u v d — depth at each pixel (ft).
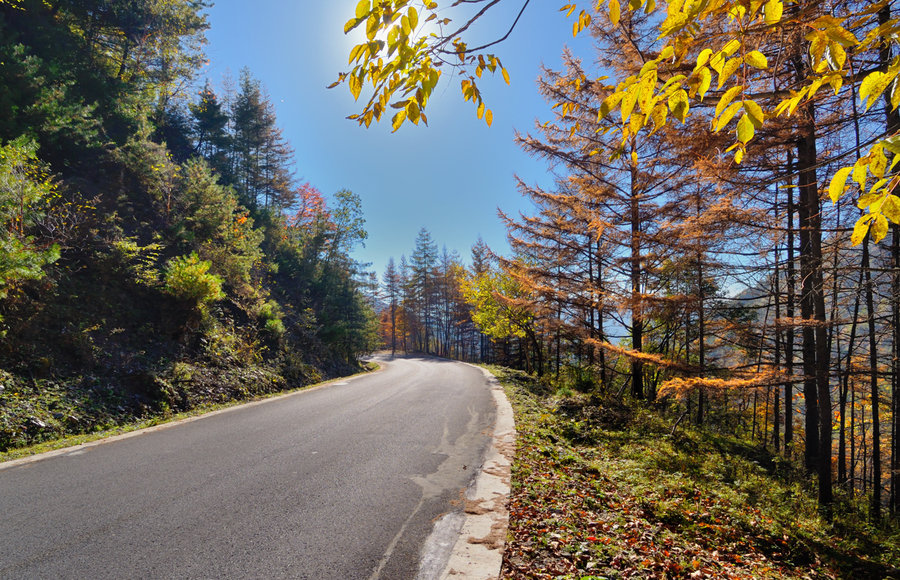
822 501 25.93
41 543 12.36
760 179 25.05
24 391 24.84
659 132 28.45
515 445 24.61
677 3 4.17
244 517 14.32
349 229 102.89
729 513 20.01
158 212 51.47
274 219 94.22
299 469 19.31
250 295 58.59
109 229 41.86
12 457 20.22
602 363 56.70
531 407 39.34
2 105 36.14
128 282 39.63
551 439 28.27
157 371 34.01
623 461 25.66
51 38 50.06
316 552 12.16
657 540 15.23
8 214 27.48
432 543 12.80
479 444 24.54
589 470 22.17
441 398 41.88
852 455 54.54
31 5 48.88
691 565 13.57
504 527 13.96
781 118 23.39
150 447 22.44
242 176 127.75
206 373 38.68
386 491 16.89
